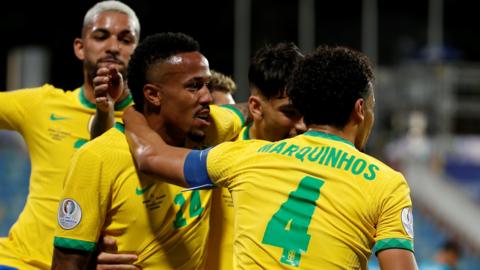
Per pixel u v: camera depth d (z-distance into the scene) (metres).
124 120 4.70
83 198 4.51
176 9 25.86
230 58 26.69
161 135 4.69
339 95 4.07
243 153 4.25
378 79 26.00
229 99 6.24
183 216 4.72
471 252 21.70
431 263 19.81
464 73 26.05
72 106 5.76
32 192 5.68
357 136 4.30
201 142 5.07
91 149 4.54
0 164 24.98
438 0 27.86
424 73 25.66
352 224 3.89
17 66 26.25
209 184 4.31
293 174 4.05
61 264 4.56
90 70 5.82
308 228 3.92
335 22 27.84
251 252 4.01
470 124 26.84
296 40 27.33
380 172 3.99
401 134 25.25
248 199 4.12
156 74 4.54
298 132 5.21
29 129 5.79
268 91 5.18
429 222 22.75
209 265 5.16
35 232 5.49
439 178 24.47
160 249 4.67
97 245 4.64
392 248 3.83
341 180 3.96
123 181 4.56
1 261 5.34
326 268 3.87
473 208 23.28
